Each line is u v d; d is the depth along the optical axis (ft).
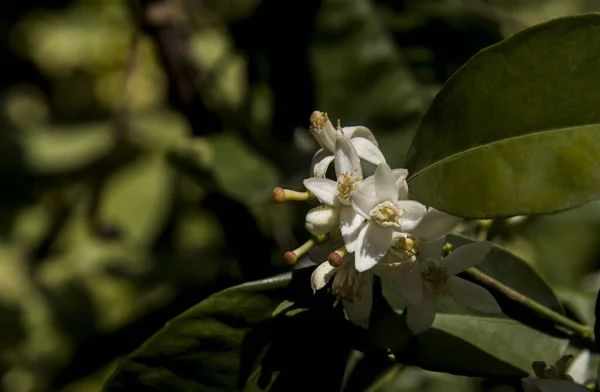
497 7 2.84
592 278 2.67
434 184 1.75
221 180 2.33
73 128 3.71
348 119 2.37
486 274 1.91
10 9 3.29
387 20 2.41
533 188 1.70
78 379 2.20
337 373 1.81
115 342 2.17
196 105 2.55
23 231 3.53
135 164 3.44
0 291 3.36
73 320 3.24
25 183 3.54
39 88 3.88
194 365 1.80
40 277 3.34
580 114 1.71
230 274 2.34
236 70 3.10
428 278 1.76
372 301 1.82
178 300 2.16
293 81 2.39
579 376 1.85
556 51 1.71
